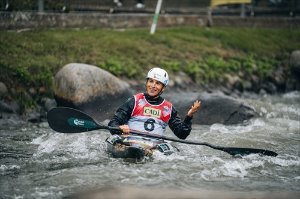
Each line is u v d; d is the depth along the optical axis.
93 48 14.21
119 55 14.43
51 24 15.07
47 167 7.70
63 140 9.58
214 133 10.64
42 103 11.76
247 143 9.81
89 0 16.78
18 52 12.64
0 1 14.10
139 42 15.75
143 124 8.62
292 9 24.48
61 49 13.57
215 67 16.22
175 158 8.24
